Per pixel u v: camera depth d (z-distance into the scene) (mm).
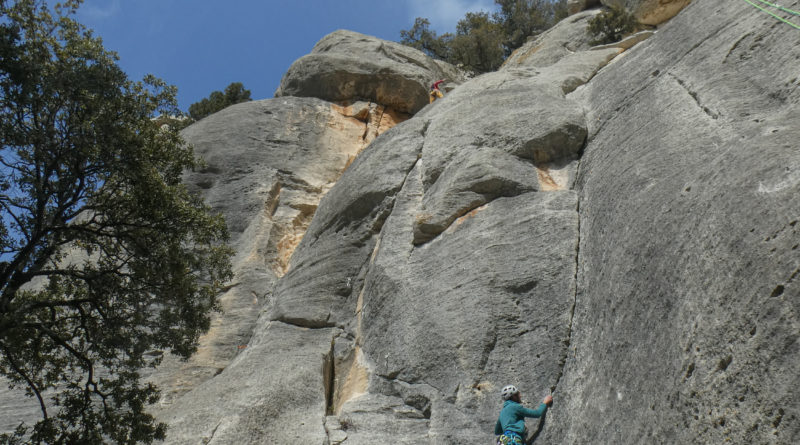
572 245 10945
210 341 14898
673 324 7562
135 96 11570
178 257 11422
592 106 14055
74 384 10945
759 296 6551
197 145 20969
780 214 6945
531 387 9570
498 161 13102
